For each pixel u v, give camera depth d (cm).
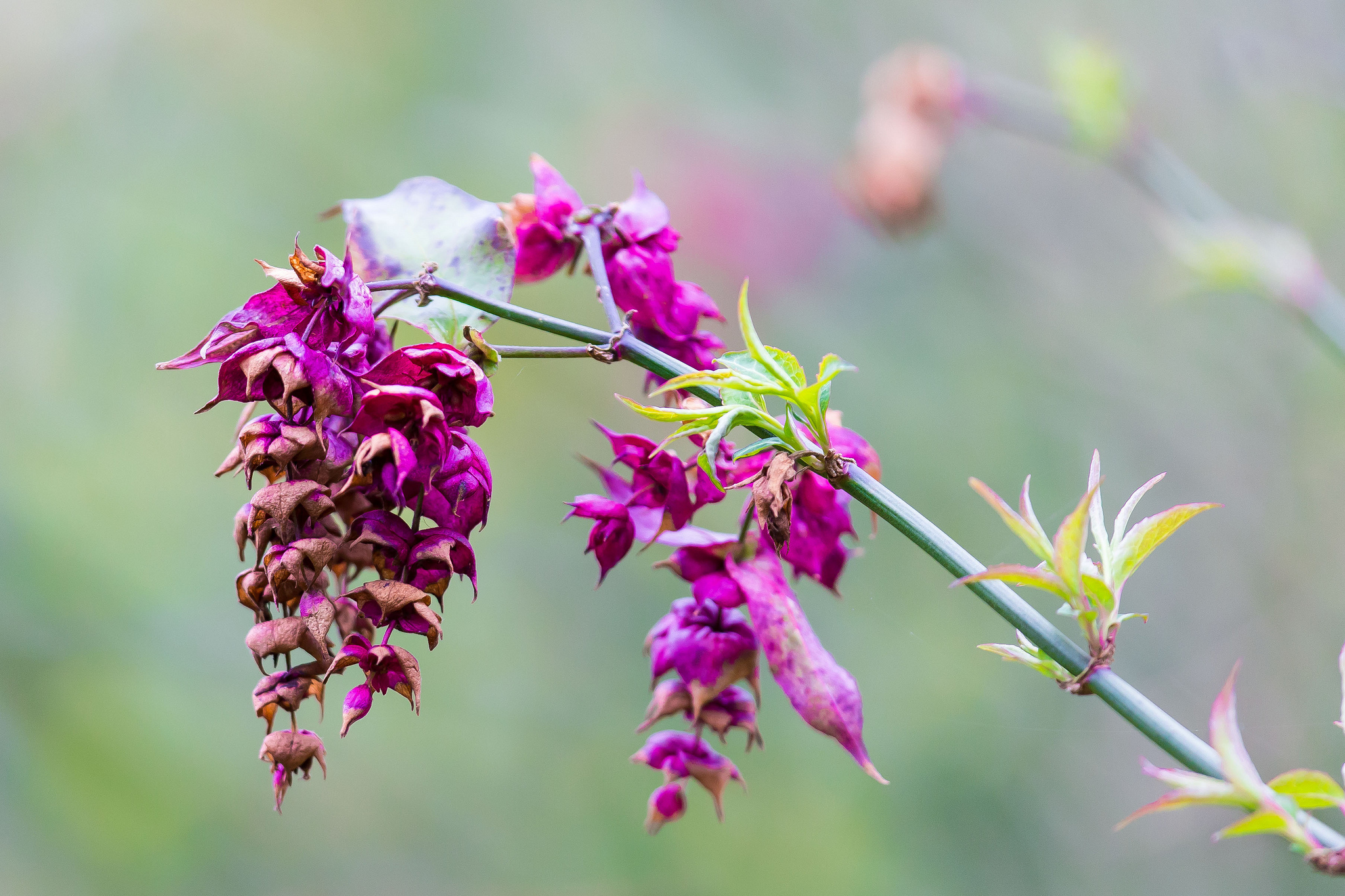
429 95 645
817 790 521
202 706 513
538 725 544
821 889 499
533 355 159
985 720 526
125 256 587
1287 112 536
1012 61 607
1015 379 580
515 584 562
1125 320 570
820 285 612
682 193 623
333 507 139
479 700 543
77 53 604
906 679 534
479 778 534
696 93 652
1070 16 588
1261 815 125
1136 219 576
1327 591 502
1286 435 526
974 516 563
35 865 466
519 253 195
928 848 509
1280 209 534
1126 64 498
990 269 592
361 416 136
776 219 618
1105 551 144
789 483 156
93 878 472
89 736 479
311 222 620
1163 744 136
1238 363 542
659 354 160
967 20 616
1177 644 525
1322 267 520
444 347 139
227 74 623
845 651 539
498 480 571
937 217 490
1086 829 514
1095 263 584
